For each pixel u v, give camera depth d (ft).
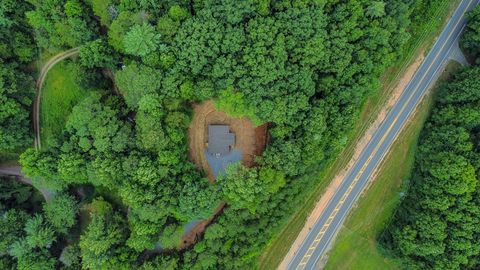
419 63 273.13
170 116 223.92
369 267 280.72
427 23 269.23
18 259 249.34
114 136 226.79
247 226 247.91
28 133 258.57
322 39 219.20
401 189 277.64
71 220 256.73
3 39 243.81
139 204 226.79
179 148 233.76
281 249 271.90
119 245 247.50
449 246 249.55
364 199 276.82
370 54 239.50
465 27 271.69
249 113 224.12
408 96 273.54
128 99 225.97
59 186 247.29
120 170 228.63
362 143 273.13
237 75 215.10
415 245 254.88
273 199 243.19
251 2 208.23
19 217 255.91
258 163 239.30
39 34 242.58
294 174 237.66
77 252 256.73
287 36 217.97
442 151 254.68
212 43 210.79
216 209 255.91
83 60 233.76
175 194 232.94
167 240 236.22
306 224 273.33
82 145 229.45
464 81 250.16
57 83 261.65
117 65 244.22
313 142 233.96
